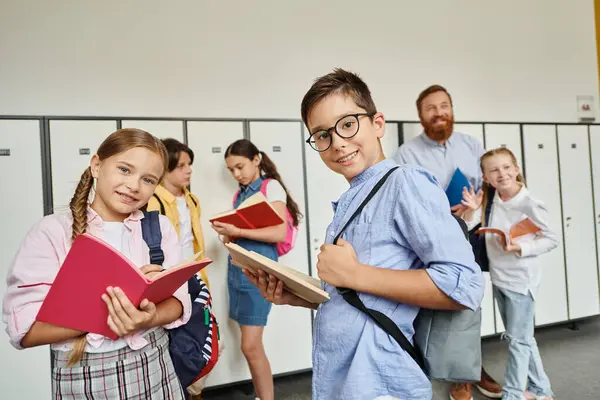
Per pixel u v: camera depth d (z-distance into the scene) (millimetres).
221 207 2750
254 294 2201
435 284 862
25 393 2268
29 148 2328
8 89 2596
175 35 2953
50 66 2682
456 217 1065
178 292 1137
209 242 2711
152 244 1137
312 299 1032
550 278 3434
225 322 2707
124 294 915
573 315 3500
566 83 4070
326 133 991
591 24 4137
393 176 951
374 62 3455
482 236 2396
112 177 1025
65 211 1079
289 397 2588
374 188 973
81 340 979
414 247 909
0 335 2234
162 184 2217
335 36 3352
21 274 949
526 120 3922
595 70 4121
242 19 3109
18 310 938
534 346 2264
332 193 3018
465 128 3234
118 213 1112
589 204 3602
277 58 3193
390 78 3496
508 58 3871
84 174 1091
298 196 2924
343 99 971
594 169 3629
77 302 907
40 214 2342
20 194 2307
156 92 2900
